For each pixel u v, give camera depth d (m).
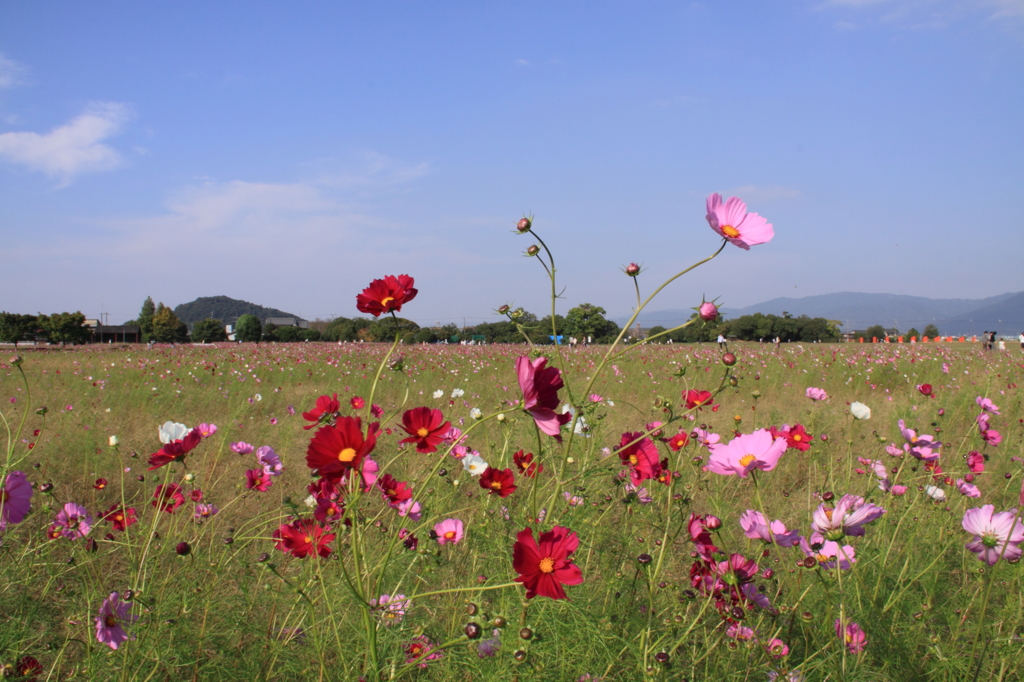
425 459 3.08
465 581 1.99
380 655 1.51
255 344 26.59
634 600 1.87
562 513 2.06
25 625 1.79
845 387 7.52
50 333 46.19
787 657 1.54
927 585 2.15
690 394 2.43
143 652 1.59
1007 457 3.80
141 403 5.85
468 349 18.42
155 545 2.09
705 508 2.72
